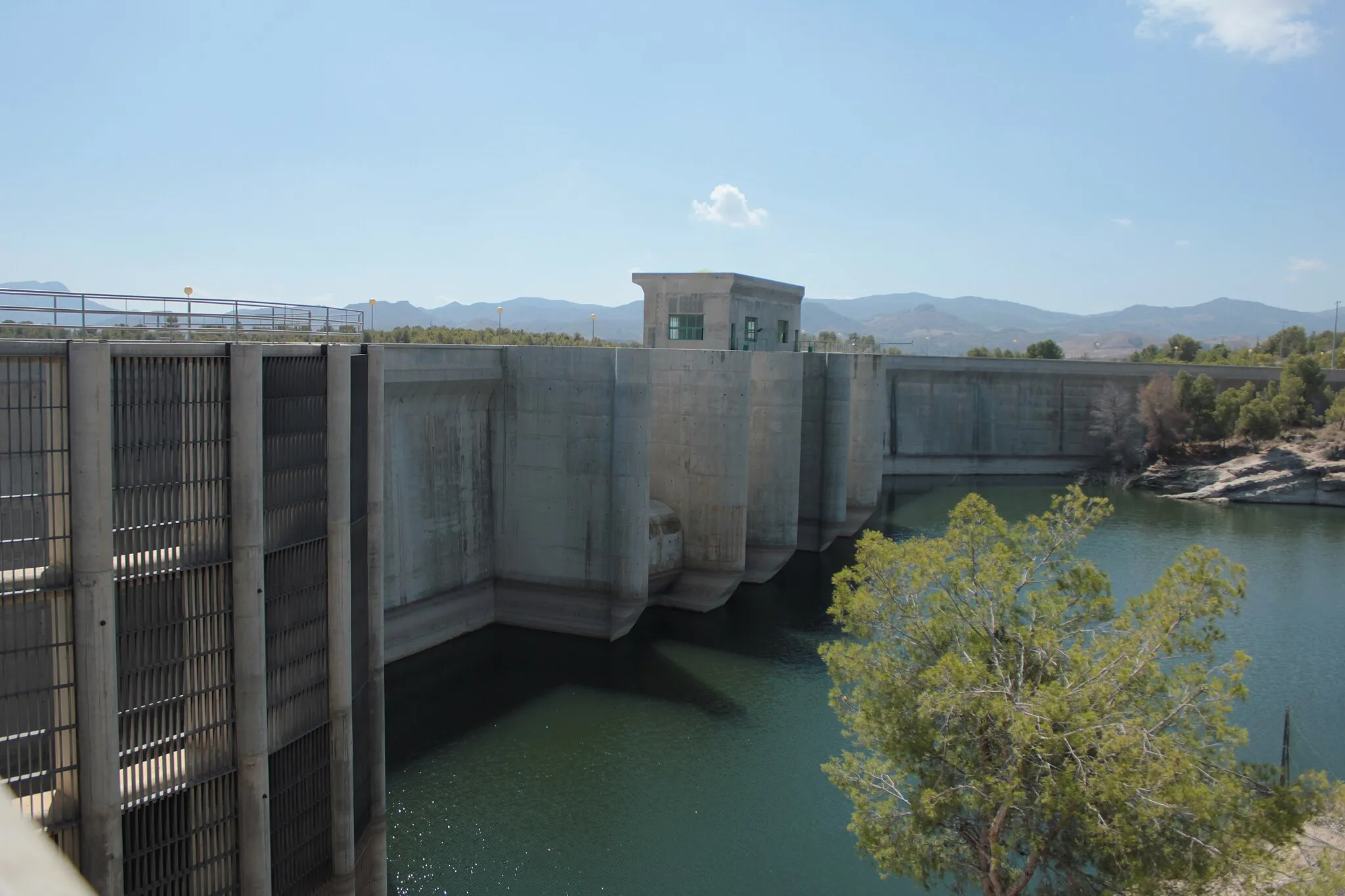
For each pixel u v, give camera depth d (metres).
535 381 41.69
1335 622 44.53
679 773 29.47
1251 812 15.84
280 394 17.59
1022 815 17.38
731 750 31.02
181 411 16.06
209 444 16.38
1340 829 16.25
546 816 26.73
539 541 42.47
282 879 18.25
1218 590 17.25
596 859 24.72
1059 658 18.77
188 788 16.55
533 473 42.19
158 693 16.11
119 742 15.50
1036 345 137.62
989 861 18.20
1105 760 15.88
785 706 34.47
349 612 19.45
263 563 17.09
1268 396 89.12
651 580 45.75
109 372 14.78
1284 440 84.69
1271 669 38.22
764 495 52.00
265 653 17.31
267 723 17.45
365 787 21.28
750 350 59.03
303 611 18.53
